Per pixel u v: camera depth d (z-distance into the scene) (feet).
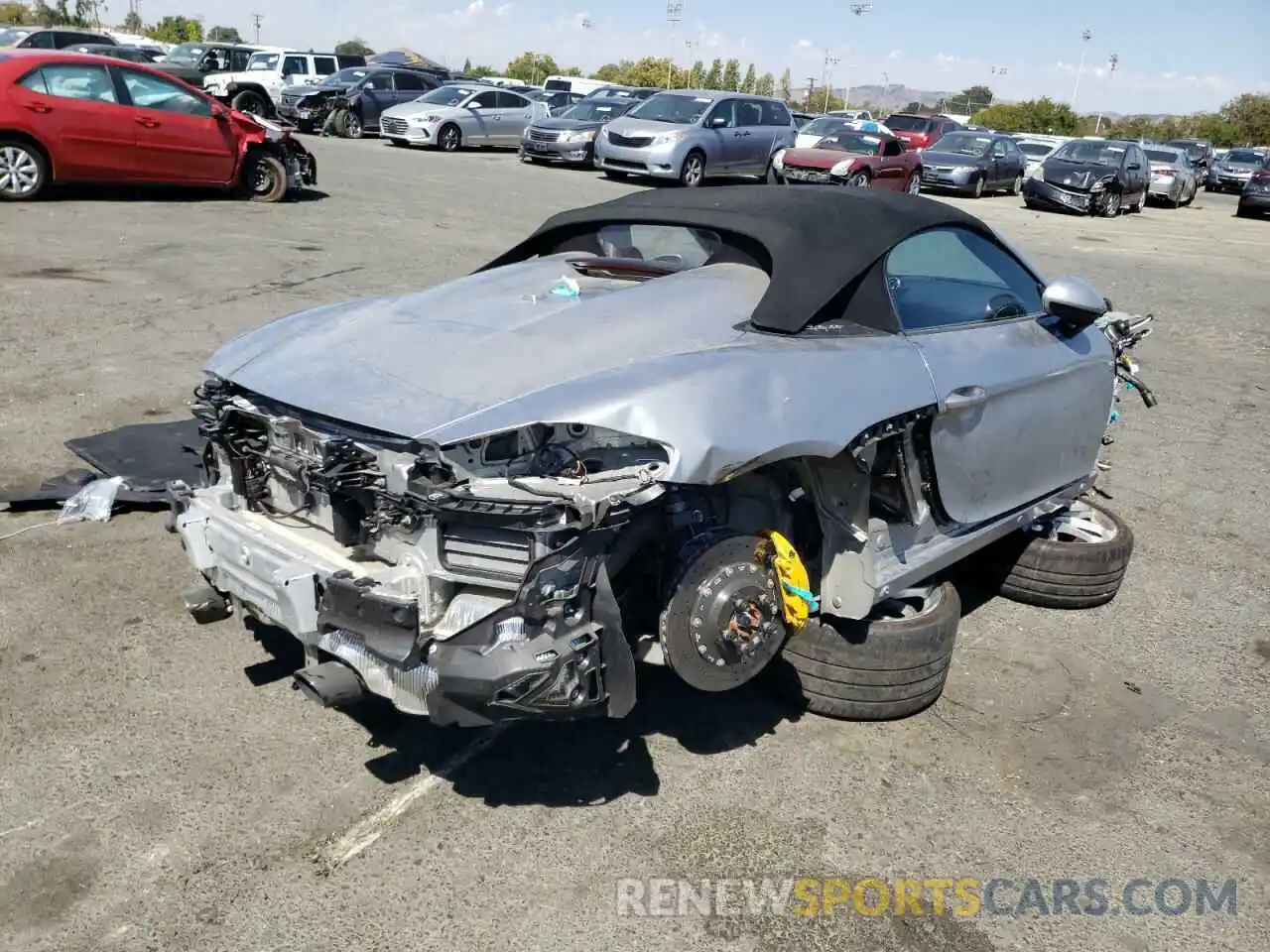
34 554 13.88
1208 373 28.71
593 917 8.36
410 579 8.57
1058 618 14.19
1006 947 8.31
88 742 10.16
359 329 10.50
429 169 66.33
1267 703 12.23
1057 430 13.29
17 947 7.79
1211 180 126.93
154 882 8.49
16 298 26.63
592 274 11.75
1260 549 16.96
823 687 10.96
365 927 8.14
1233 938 8.52
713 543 9.11
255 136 45.57
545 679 8.05
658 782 10.05
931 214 12.07
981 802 10.04
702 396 8.82
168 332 24.58
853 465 10.02
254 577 9.44
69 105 40.50
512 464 8.53
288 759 10.10
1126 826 9.83
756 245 11.28
